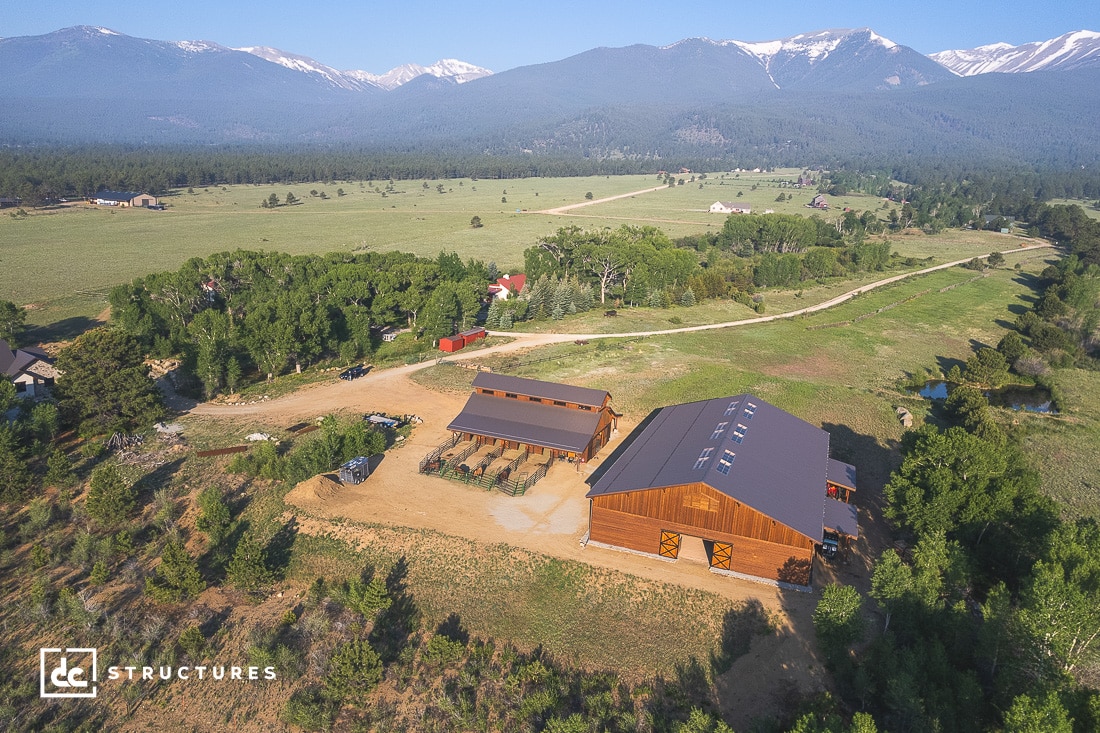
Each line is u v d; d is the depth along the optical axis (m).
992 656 35.69
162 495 56.00
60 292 127.12
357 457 60.66
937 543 42.12
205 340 82.06
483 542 50.72
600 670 40.84
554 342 104.31
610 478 52.34
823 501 49.03
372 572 48.81
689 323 119.69
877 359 103.62
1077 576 37.41
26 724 36.75
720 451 50.66
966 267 180.88
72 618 44.06
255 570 46.66
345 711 37.97
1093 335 111.88
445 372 88.44
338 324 97.56
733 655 41.38
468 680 39.62
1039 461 69.38
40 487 58.41
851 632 37.91
